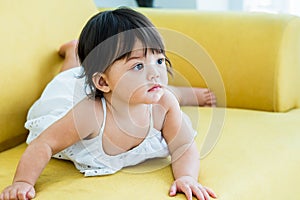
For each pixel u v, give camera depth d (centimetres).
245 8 229
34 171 110
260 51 151
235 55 154
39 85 145
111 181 111
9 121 138
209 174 114
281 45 149
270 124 138
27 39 143
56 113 131
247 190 111
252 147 125
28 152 112
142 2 212
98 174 114
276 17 152
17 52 139
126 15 115
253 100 154
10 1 141
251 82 153
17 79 138
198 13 163
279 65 149
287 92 152
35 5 147
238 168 116
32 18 145
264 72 151
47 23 149
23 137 143
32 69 143
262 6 223
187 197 105
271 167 119
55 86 137
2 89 135
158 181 111
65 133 115
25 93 141
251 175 115
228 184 110
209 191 107
